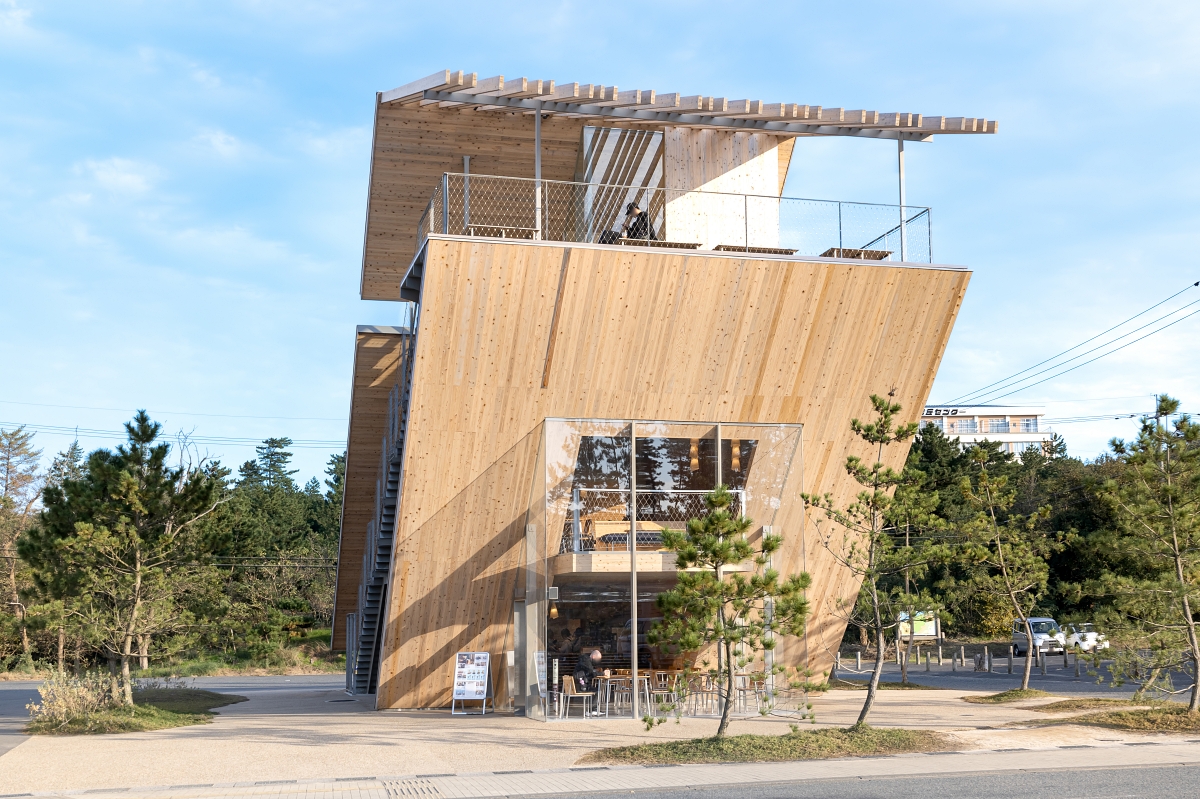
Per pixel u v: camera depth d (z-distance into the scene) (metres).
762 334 15.27
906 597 14.65
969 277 15.38
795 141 18.83
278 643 44.50
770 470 15.97
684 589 10.95
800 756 10.77
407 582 16.16
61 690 15.10
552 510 15.06
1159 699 14.04
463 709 17.36
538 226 14.09
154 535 16.70
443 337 14.09
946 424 96.06
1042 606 34.31
